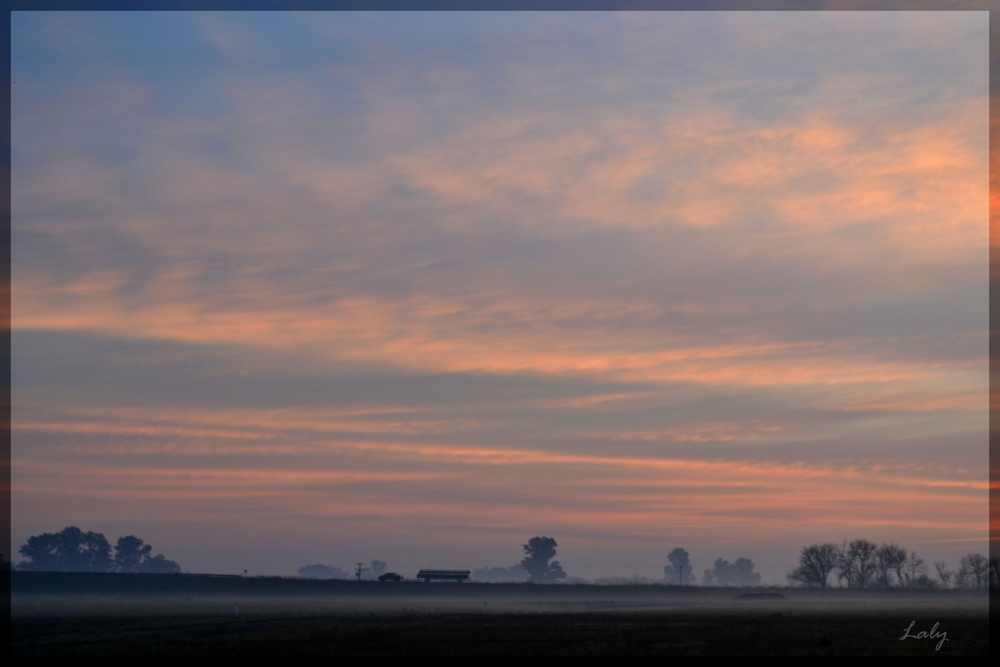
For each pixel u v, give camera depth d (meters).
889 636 66.81
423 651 54.28
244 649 56.06
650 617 96.62
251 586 193.12
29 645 61.16
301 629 76.06
